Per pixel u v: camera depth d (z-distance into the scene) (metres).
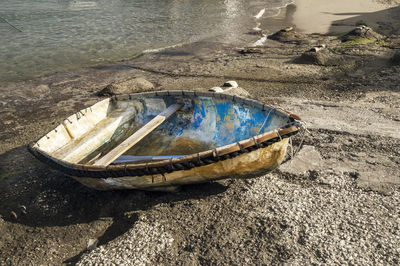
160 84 11.36
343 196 4.89
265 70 12.28
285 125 4.70
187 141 6.70
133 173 4.56
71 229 4.84
